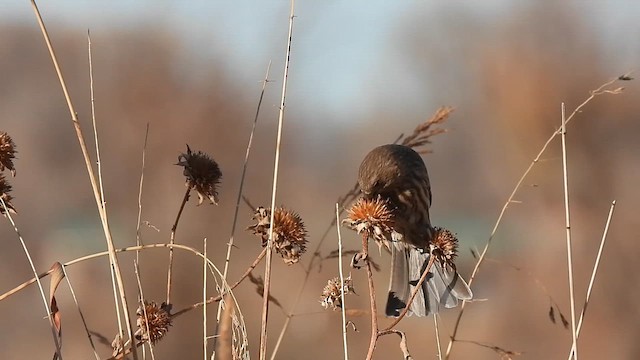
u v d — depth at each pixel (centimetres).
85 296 1076
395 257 569
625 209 1620
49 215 1606
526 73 1778
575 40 1761
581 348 1383
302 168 1755
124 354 430
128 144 1608
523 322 1427
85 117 1697
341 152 2188
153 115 1623
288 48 441
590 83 1714
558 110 1727
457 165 2131
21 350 1209
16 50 1856
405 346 411
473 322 1429
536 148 1741
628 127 1688
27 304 1379
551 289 1517
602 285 1489
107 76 1722
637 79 1688
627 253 1527
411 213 580
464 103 2078
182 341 1004
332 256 552
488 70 1873
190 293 1064
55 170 1678
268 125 1662
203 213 1234
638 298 1464
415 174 590
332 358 1060
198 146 1623
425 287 547
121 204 1504
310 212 1539
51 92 1817
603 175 1667
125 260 1134
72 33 1880
